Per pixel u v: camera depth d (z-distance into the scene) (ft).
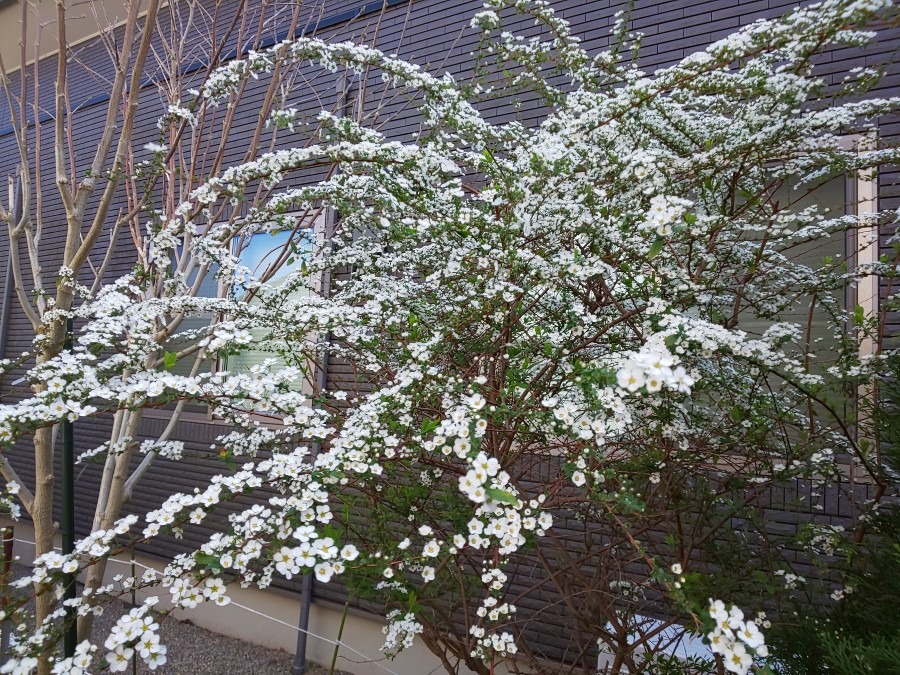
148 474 16.01
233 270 7.64
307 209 9.38
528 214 5.65
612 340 6.61
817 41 5.34
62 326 7.56
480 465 3.96
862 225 7.58
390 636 6.30
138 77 8.25
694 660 6.86
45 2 17.53
